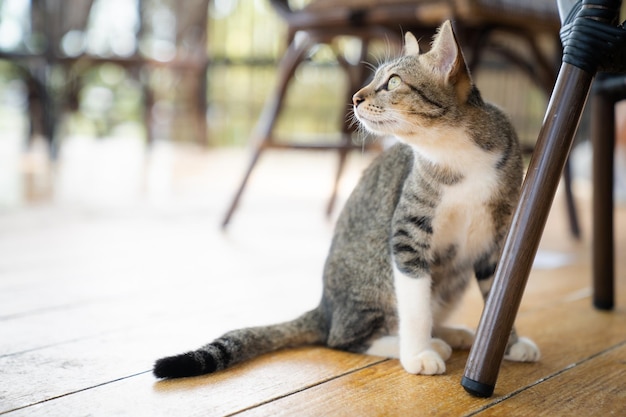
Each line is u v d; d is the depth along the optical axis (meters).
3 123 7.06
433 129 1.40
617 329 1.68
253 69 6.00
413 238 1.42
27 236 2.59
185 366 1.29
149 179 4.41
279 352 1.48
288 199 3.83
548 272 2.30
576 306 1.89
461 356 1.49
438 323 1.62
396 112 1.45
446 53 1.44
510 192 1.43
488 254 1.50
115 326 1.60
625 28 1.18
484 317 1.22
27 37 5.15
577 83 1.16
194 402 1.19
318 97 5.75
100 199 3.58
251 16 5.92
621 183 4.20
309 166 5.52
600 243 1.83
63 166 4.80
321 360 1.44
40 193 3.66
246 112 6.19
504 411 1.18
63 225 2.85
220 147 6.42
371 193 1.57
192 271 2.17
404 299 1.41
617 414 1.18
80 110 5.82
